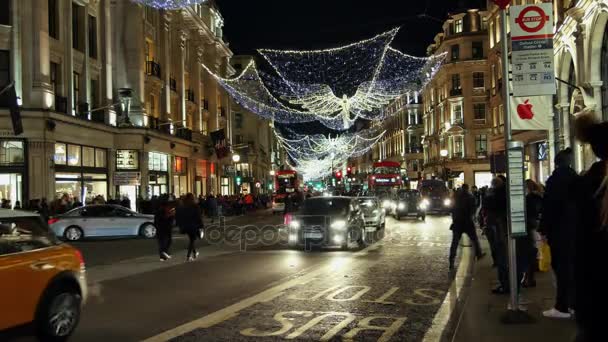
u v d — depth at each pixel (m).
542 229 7.86
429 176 78.50
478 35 66.69
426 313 9.58
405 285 12.39
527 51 8.48
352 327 8.68
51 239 8.23
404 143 95.62
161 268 15.78
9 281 7.17
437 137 74.50
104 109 37.69
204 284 12.95
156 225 17.67
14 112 25.62
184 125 53.06
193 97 57.44
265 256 18.31
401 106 97.44
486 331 7.68
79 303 8.39
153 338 8.16
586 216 3.29
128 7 41.09
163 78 47.84
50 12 32.47
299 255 18.42
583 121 3.55
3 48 29.91
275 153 124.00
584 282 3.25
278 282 13.04
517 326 7.93
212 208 43.66
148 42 45.56
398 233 26.78
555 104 32.41
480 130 66.19
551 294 10.33
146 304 10.70
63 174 32.50
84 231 26.44
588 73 25.75
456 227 14.64
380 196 47.62
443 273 14.05
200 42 59.16
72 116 32.34
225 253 19.52
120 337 8.27
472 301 9.88
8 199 28.94
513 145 8.10
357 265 15.78
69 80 33.47
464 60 66.50
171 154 47.56
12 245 7.47
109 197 36.75
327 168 136.38
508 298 10.02
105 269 15.66
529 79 8.46
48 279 7.79
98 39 37.75
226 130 69.81
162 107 47.72
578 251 3.34
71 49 33.72
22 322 7.33
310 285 12.56
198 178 56.81
